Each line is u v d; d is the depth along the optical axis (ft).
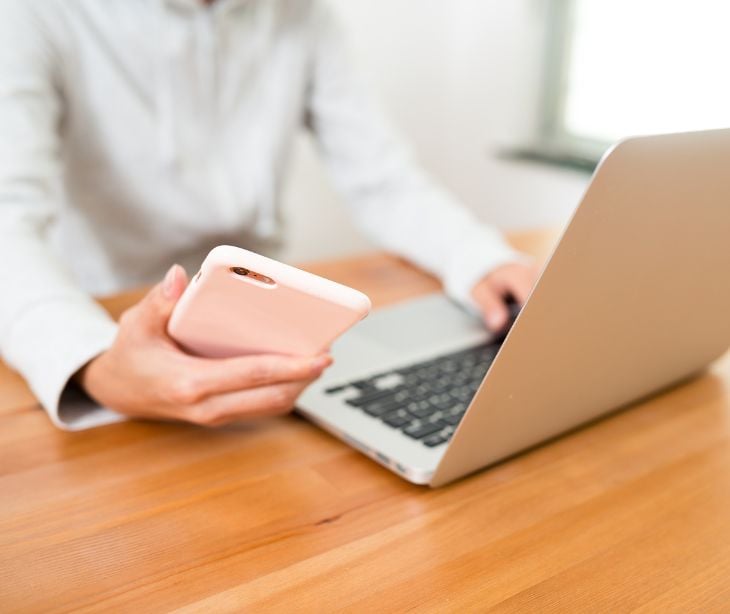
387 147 4.02
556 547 1.54
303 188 7.23
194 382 1.70
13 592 1.35
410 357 2.38
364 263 3.48
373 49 7.17
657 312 1.77
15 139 2.65
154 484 1.71
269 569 1.44
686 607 1.38
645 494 1.74
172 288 1.70
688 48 5.79
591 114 6.74
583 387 1.79
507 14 6.97
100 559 1.45
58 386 1.90
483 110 7.47
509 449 1.78
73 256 3.75
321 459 1.83
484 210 7.69
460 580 1.43
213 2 3.58
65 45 3.19
